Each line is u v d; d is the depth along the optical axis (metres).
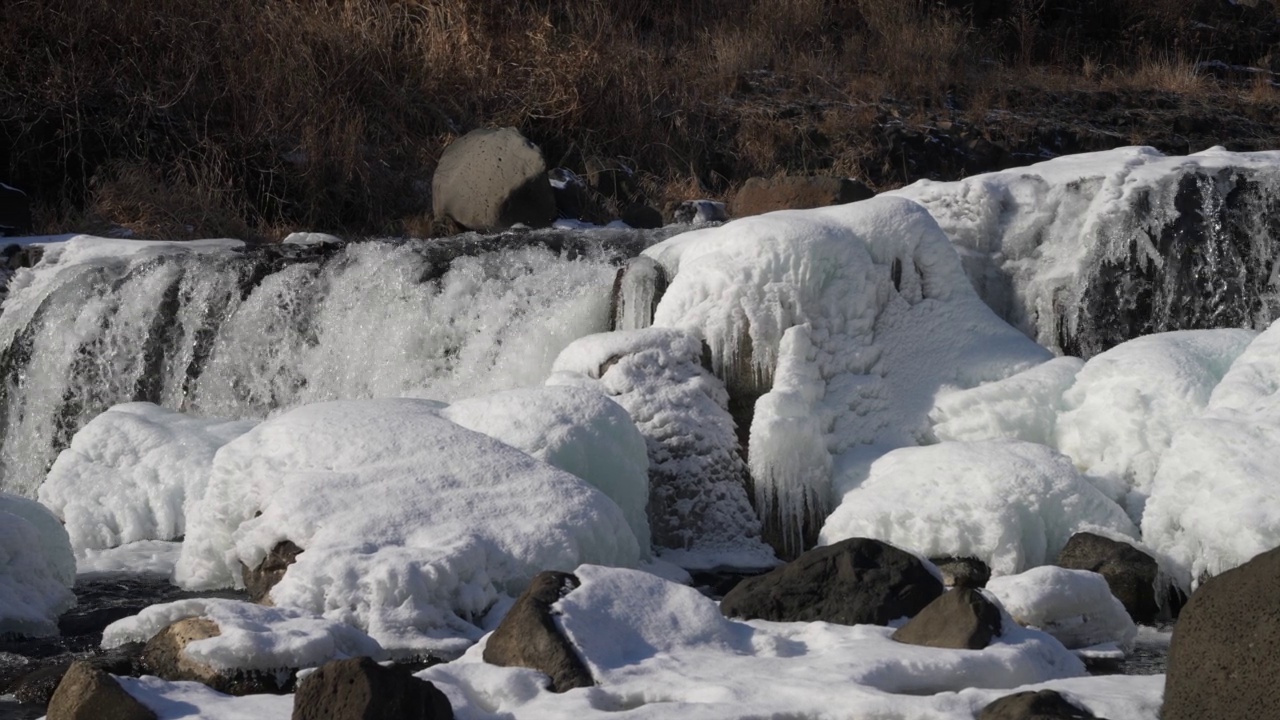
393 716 4.62
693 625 5.80
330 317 12.23
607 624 5.66
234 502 8.08
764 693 5.00
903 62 20.66
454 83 18.67
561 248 11.92
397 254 12.17
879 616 6.42
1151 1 23.98
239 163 16.84
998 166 18.91
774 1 22.03
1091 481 8.69
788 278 9.65
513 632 5.54
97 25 17.27
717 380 9.60
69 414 12.59
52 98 16.55
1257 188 11.12
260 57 17.67
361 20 18.75
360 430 8.04
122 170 16.17
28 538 7.65
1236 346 9.30
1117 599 6.90
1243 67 23.48
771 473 9.19
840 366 9.68
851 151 18.53
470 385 11.51
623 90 18.73
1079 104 20.86
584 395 8.69
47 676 6.24
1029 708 4.50
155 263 12.86
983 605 5.76
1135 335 11.04
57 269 13.30
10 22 16.78
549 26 19.31
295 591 6.86
